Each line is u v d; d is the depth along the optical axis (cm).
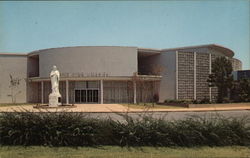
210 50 4866
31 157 668
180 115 2077
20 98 5081
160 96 4575
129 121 880
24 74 5178
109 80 4338
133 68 4466
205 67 4675
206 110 2612
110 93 4366
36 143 820
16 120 837
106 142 831
